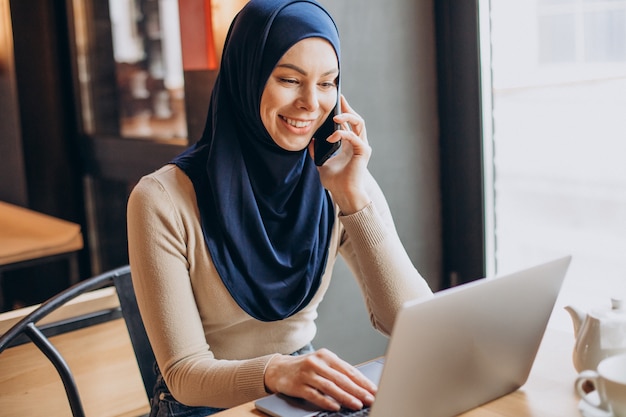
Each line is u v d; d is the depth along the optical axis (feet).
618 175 7.33
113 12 10.31
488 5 7.54
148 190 5.14
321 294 5.77
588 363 3.98
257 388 4.37
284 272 5.44
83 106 11.27
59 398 6.54
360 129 5.51
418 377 3.51
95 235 11.66
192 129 8.13
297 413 3.92
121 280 5.62
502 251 8.10
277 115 5.15
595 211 7.59
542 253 8.05
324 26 5.15
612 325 3.95
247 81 5.17
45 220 10.59
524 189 7.95
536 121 7.76
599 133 7.36
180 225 5.14
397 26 7.67
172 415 5.18
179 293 5.01
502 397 4.04
